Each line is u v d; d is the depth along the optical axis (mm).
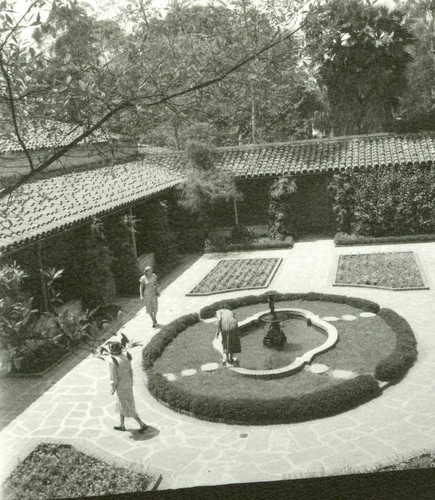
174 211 26312
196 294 19141
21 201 5836
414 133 27969
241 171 26953
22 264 16094
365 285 18406
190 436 10039
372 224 25375
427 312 15539
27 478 8492
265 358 13258
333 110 32500
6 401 12000
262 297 17531
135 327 16391
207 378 12273
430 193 24781
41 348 13812
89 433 10445
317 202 27484
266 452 9297
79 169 24688
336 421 10102
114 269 20047
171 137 25984
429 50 35750
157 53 5754
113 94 5598
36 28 5004
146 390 12109
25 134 5598
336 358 12820
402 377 11656
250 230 27062
